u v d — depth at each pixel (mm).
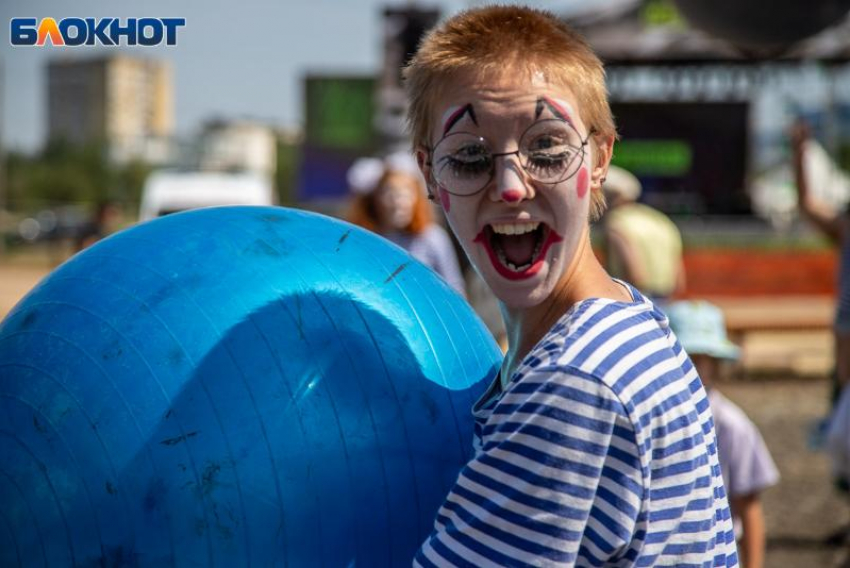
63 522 1480
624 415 1314
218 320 1553
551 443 1311
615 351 1352
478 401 1644
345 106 26000
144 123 115312
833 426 4520
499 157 1459
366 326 1622
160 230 1717
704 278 15227
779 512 5660
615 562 1362
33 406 1534
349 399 1551
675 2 14633
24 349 1593
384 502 1545
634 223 5832
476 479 1365
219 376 1510
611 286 1555
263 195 12445
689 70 23422
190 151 73500
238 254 1643
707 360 3281
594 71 1529
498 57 1463
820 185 22766
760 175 25844
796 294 15281
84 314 1586
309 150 26047
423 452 1587
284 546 1485
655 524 1353
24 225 35438
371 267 1713
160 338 1535
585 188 1488
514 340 1592
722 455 3279
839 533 5168
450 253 5527
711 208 23438
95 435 1487
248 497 1474
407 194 5324
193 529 1460
